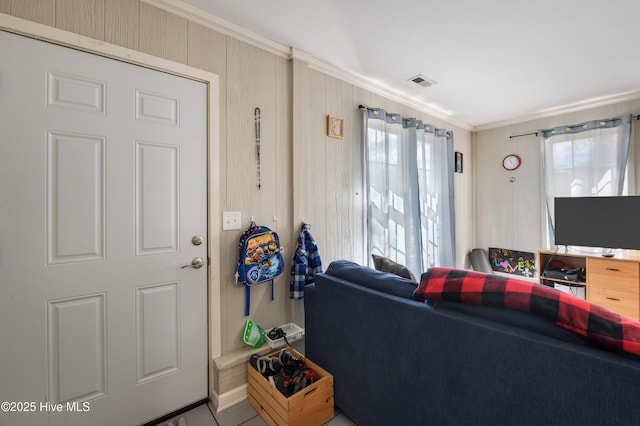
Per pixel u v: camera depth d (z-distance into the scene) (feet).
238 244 6.11
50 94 4.19
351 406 4.93
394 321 4.18
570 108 10.78
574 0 5.26
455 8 5.48
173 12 5.24
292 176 6.97
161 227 5.14
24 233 4.04
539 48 6.89
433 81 8.72
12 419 4.00
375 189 8.87
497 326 3.25
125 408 4.81
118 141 4.70
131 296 4.86
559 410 2.77
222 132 5.86
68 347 4.35
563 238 9.73
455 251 12.10
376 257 6.94
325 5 5.37
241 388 5.73
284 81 6.88
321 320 5.57
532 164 11.91
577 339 2.84
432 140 11.06
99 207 4.57
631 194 9.45
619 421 2.44
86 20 4.44
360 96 8.65
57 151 4.24
